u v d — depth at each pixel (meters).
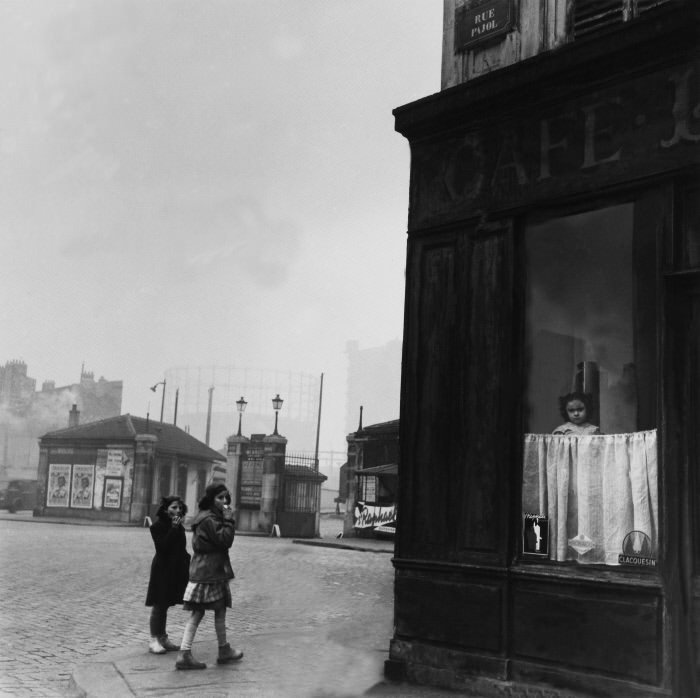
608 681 5.05
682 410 5.09
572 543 5.74
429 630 6.09
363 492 28.03
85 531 28.11
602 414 5.88
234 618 9.88
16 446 59.66
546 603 5.44
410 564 6.28
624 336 5.81
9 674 6.38
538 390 6.02
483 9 6.84
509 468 5.84
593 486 5.70
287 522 32.34
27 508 45.72
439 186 6.59
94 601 10.81
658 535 5.04
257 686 5.88
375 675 6.38
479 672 5.72
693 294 5.10
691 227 5.16
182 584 7.34
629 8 5.94
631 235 5.71
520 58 6.54
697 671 4.77
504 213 6.10
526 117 6.04
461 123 6.47
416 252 6.69
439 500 6.24
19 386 61.09
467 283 6.30
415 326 6.60
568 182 5.73
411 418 6.51
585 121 5.68
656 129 5.30
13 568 14.72
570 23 6.30
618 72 5.50
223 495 6.83
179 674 6.26
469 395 6.17
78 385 62.50
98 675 6.18
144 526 34.41
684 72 5.18
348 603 11.50
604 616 5.12
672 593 4.88
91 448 37.81
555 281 6.13
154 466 38.16
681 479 5.02
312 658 7.05
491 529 5.88
